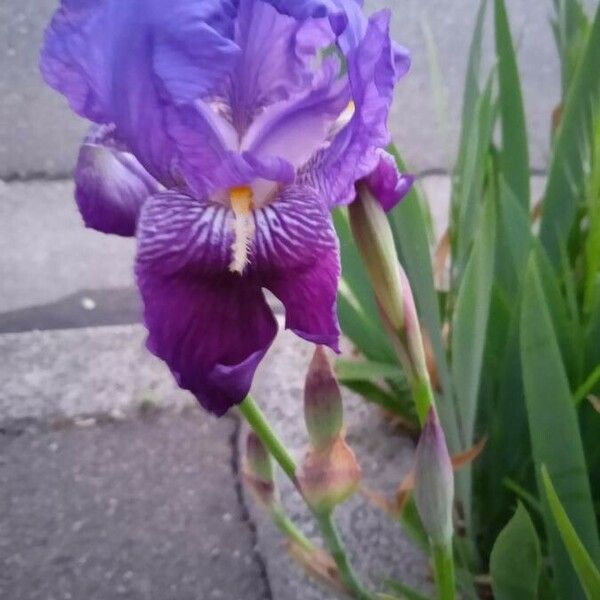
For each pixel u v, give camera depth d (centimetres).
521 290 41
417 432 57
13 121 96
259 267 24
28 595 50
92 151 28
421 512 29
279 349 65
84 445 60
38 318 73
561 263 47
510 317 43
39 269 78
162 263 24
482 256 34
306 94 25
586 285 45
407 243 37
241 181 24
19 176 89
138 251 24
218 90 25
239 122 25
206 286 24
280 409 60
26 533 54
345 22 23
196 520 55
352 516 52
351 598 37
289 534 37
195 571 52
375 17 23
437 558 30
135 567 52
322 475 31
